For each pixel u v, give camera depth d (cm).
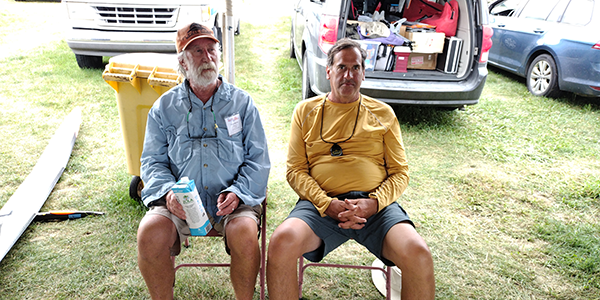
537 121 500
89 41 567
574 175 375
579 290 241
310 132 229
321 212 206
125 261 252
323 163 226
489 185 356
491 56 697
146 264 191
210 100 215
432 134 454
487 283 246
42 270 241
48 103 492
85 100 508
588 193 342
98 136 419
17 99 498
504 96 592
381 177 225
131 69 261
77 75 594
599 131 474
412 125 475
